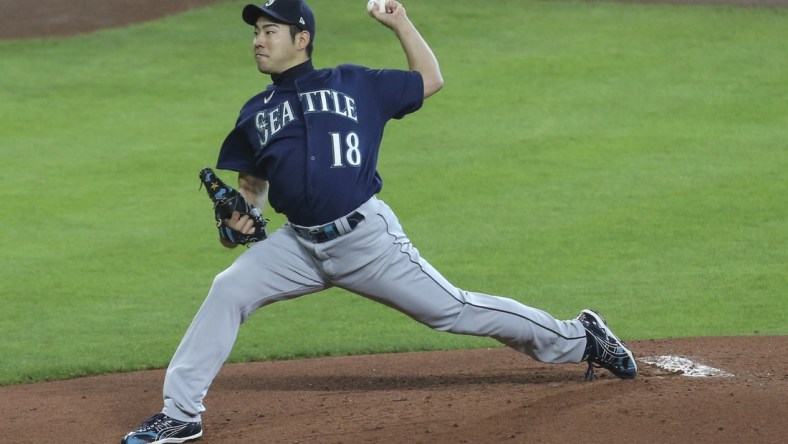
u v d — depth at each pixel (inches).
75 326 1053.8
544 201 1457.9
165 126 1862.7
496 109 1894.7
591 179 1542.8
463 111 1889.8
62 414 740.7
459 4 2554.1
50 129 1855.3
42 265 1254.3
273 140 641.6
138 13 2554.1
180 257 1285.7
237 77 2143.2
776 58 2132.1
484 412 661.9
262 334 1028.5
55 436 679.7
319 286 673.0
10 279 1206.3
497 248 1280.8
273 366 904.9
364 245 643.5
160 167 1656.0
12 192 1542.8
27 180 1599.4
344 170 633.6
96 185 1577.3
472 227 1362.0
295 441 632.4
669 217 1376.7
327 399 742.5
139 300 1137.4
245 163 672.4
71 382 874.8
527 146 1706.4
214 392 797.9
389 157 1673.2
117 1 2605.8
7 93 2054.6
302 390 797.2
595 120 1823.3
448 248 1285.7
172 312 1095.6
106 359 941.8
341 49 2257.6
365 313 1105.4
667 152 1654.8
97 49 2337.6
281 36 647.8
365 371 863.1
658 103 1903.3
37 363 931.3
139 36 2421.3
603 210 1413.6
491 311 681.6
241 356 945.5
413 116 1870.1
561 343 706.2
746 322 1010.1
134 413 741.3
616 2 2539.4
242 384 830.5
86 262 1266.0
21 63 2240.4
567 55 2193.7
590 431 610.5
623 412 639.8
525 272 1193.4
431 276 665.0
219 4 2630.4
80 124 1879.9
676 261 1219.9
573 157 1646.2
